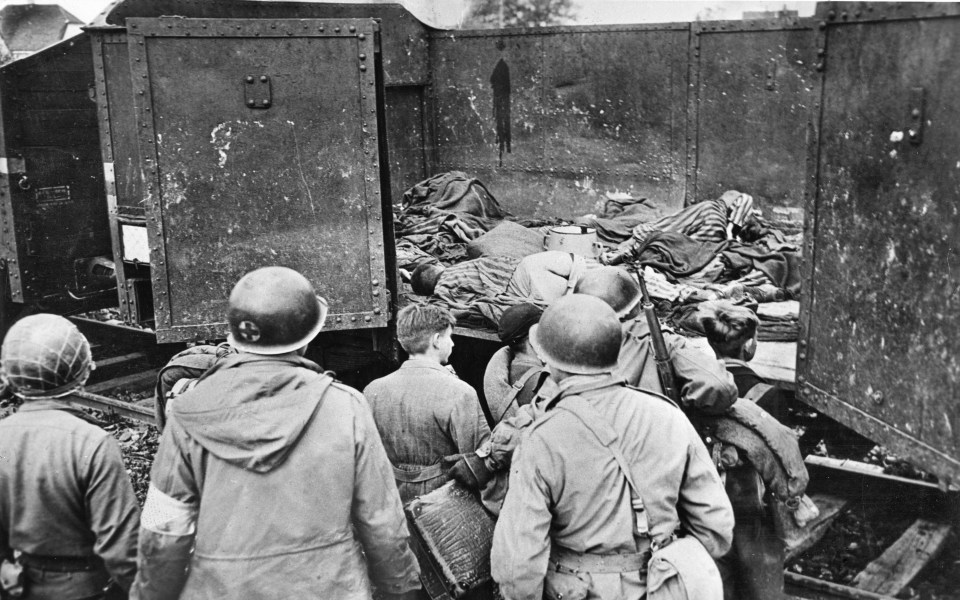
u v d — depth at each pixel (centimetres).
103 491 240
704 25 741
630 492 240
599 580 242
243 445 227
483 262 553
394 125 927
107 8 606
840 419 320
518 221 794
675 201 791
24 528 239
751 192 739
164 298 445
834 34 316
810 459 436
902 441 286
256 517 229
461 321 494
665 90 781
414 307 328
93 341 696
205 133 436
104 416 571
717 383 293
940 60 263
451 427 314
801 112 694
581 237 595
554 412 246
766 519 307
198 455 230
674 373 307
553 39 844
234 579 229
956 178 258
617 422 243
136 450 526
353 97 446
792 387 395
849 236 313
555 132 863
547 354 252
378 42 449
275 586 229
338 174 452
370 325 464
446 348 331
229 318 238
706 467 249
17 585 241
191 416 231
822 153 327
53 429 240
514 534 240
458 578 275
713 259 585
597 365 248
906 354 284
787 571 364
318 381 239
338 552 236
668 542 244
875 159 296
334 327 461
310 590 231
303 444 231
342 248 457
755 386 350
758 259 572
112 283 659
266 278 239
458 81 921
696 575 232
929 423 273
